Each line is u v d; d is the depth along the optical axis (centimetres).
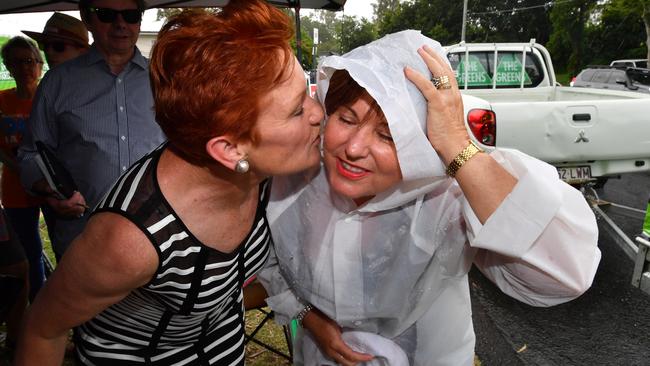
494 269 131
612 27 3400
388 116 104
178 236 113
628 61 2184
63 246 267
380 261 128
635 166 406
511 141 393
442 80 110
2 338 326
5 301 236
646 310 362
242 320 166
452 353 142
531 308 370
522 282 125
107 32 254
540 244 113
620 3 3212
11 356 302
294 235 136
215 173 111
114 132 260
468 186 110
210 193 115
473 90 615
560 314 361
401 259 127
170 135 104
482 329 344
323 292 135
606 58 3478
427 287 132
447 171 112
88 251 110
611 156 399
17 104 351
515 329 344
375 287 130
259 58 94
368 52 114
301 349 171
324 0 469
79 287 112
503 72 649
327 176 130
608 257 444
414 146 107
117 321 135
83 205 252
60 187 244
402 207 126
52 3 427
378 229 127
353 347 142
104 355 138
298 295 149
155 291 119
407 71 108
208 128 98
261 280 161
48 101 260
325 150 119
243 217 126
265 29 96
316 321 150
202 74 93
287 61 98
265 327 323
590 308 366
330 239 131
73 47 351
